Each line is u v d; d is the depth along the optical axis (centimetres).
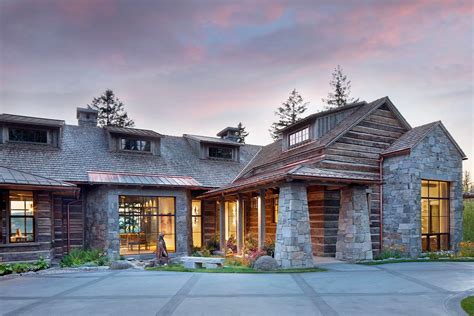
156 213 1655
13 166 1437
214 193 1591
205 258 1216
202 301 656
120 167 1703
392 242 1365
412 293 714
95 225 1536
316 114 1491
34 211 1296
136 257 1562
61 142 1711
